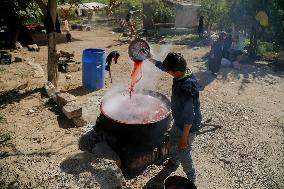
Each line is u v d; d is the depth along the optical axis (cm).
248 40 1581
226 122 712
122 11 2827
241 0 1368
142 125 476
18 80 855
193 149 595
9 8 1377
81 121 599
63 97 646
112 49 1504
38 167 455
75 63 1052
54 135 554
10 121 598
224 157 575
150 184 482
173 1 2353
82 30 2222
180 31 2117
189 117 404
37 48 1401
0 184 421
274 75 1107
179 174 508
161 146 529
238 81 1024
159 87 914
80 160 469
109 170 450
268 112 786
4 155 482
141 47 505
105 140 517
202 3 2106
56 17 773
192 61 1274
